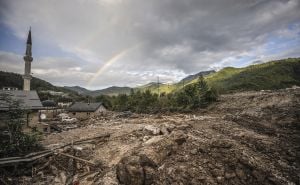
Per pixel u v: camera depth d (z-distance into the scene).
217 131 19.70
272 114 25.30
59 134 27.53
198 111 42.69
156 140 15.85
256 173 11.63
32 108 31.66
